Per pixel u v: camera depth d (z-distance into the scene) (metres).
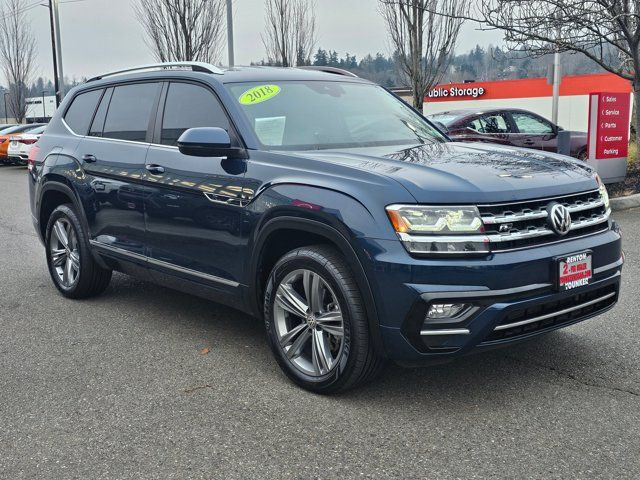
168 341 4.84
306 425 3.49
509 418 3.51
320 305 3.80
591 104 10.95
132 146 5.08
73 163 5.63
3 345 4.84
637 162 12.80
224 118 4.46
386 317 3.41
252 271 4.11
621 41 12.13
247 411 3.68
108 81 5.69
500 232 3.41
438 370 4.15
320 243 3.89
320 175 3.77
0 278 6.86
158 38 23.50
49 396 3.94
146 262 4.95
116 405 3.79
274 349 4.04
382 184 3.50
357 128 4.69
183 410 3.71
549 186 3.66
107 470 3.10
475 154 4.14
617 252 3.93
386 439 3.33
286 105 4.62
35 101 41.44
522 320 3.46
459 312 3.34
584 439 3.27
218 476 3.03
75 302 5.90
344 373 3.64
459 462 3.09
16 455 3.26
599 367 4.13
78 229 5.65
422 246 3.33
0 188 16.91
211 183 4.31
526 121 13.22
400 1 15.27
